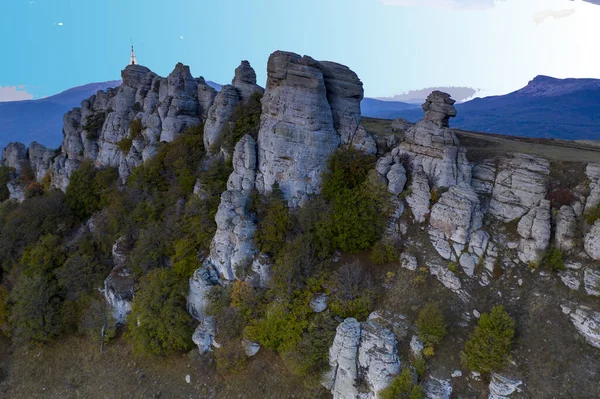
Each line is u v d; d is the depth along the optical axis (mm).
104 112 76312
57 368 43344
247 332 35844
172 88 63562
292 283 36469
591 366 26922
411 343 30625
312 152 42938
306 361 32406
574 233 32406
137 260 45656
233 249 40406
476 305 32344
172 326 39531
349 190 40219
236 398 34500
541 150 42531
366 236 38125
